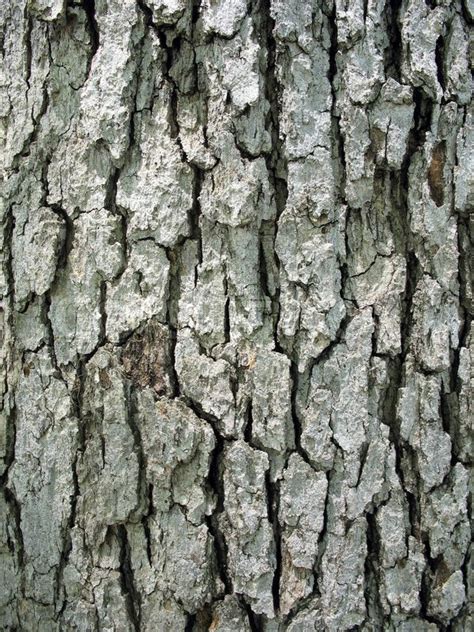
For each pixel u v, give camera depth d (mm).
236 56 543
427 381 560
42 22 565
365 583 558
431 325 559
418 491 561
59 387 565
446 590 562
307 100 548
